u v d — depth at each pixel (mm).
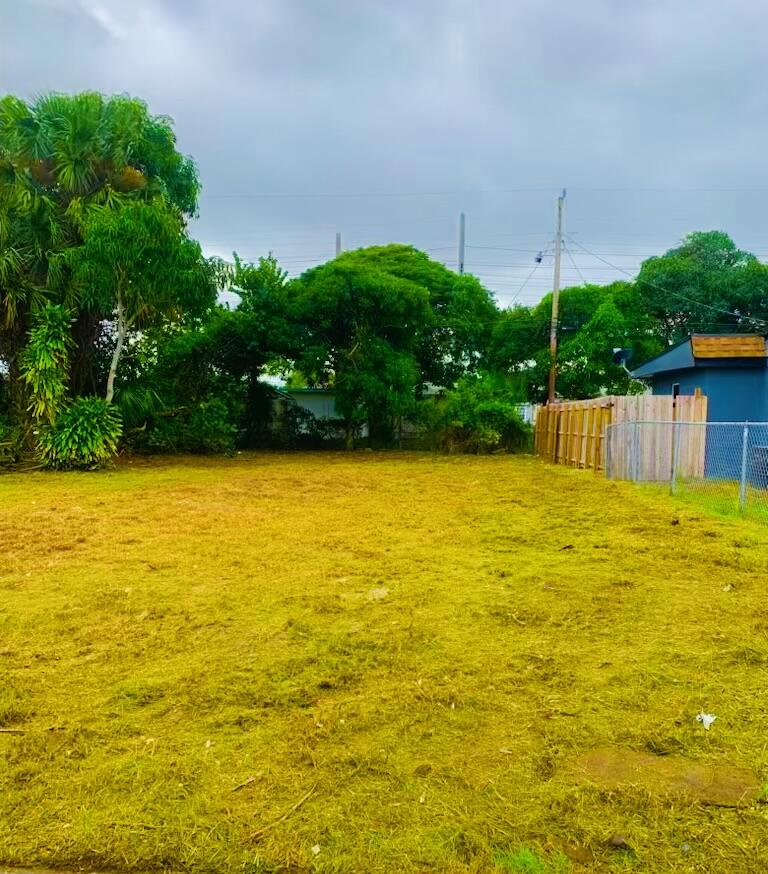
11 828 2227
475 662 3604
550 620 4250
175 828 2232
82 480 11891
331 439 22750
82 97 13375
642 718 2979
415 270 23734
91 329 14852
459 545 6449
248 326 18766
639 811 2309
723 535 6664
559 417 16703
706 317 26219
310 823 2260
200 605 4574
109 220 12438
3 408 14883
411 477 12906
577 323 26078
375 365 19625
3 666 3568
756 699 3160
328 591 4895
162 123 14836
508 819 2273
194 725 2930
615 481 11703
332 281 18781
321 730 2875
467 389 21109
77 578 5270
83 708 3086
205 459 17047
